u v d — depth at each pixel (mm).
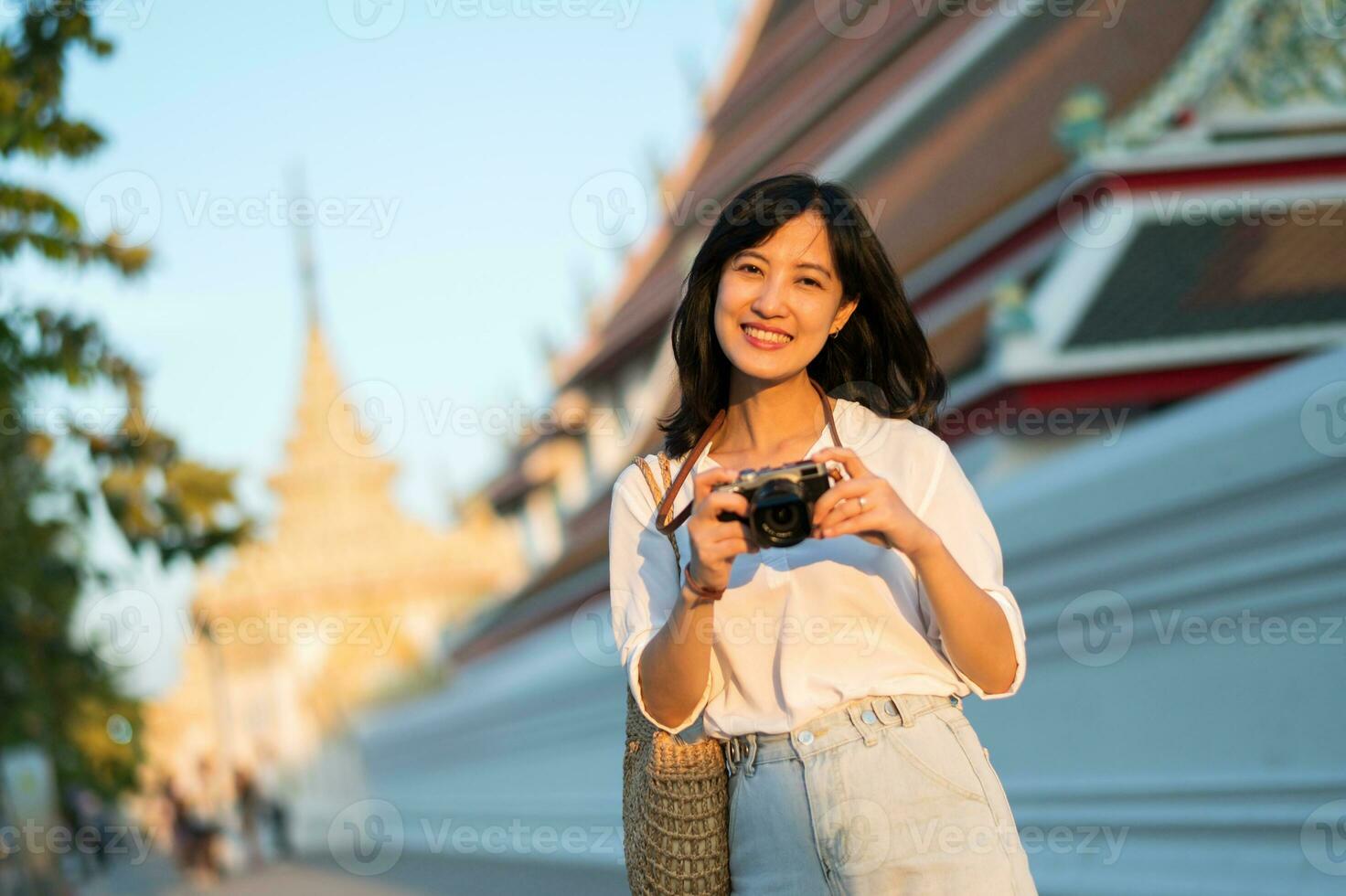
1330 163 10242
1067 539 7926
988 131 13594
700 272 2611
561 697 16656
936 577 2268
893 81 16531
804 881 2357
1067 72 12781
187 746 37625
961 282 11805
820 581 2398
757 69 20688
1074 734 8086
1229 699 7070
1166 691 7469
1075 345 9234
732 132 20844
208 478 8648
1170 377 9211
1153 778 7508
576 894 11516
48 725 16188
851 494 2232
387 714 24188
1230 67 10461
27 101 6793
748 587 2428
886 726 2346
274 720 37031
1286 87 10648
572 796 16547
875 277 2551
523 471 27328
